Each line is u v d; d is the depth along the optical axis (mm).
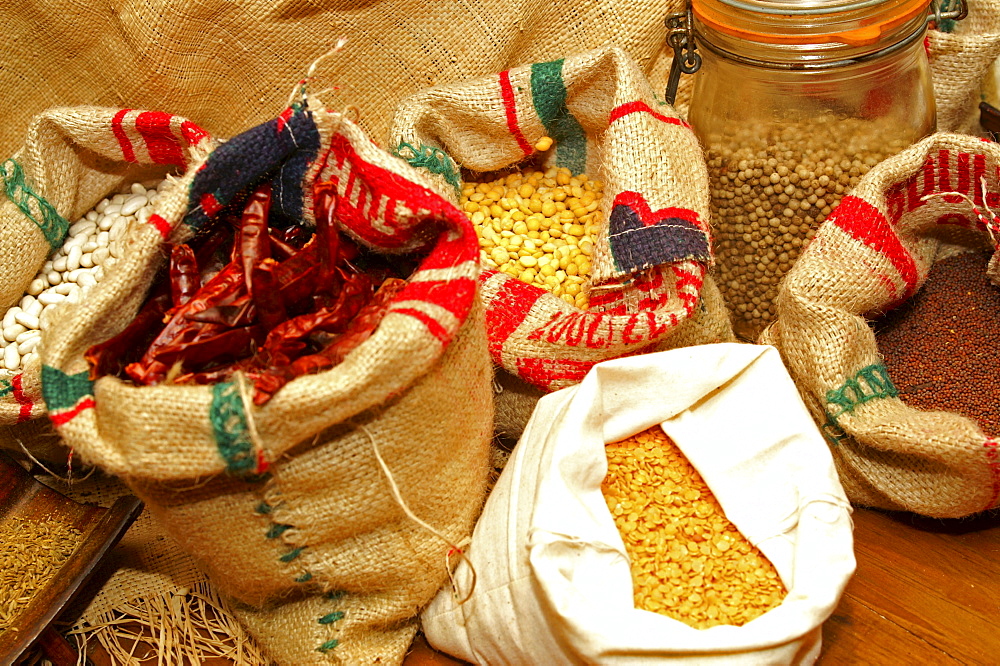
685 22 643
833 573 521
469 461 559
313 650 558
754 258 662
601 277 586
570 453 546
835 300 589
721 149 638
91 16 617
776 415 573
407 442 517
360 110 662
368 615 561
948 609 582
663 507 579
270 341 506
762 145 624
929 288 657
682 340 626
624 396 583
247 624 583
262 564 538
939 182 617
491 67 654
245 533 525
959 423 559
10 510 612
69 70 643
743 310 691
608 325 584
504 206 657
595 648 505
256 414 469
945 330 637
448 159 624
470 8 635
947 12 679
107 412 477
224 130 669
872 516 626
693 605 546
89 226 649
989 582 591
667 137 607
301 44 630
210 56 630
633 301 599
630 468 585
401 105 615
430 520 553
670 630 508
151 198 661
